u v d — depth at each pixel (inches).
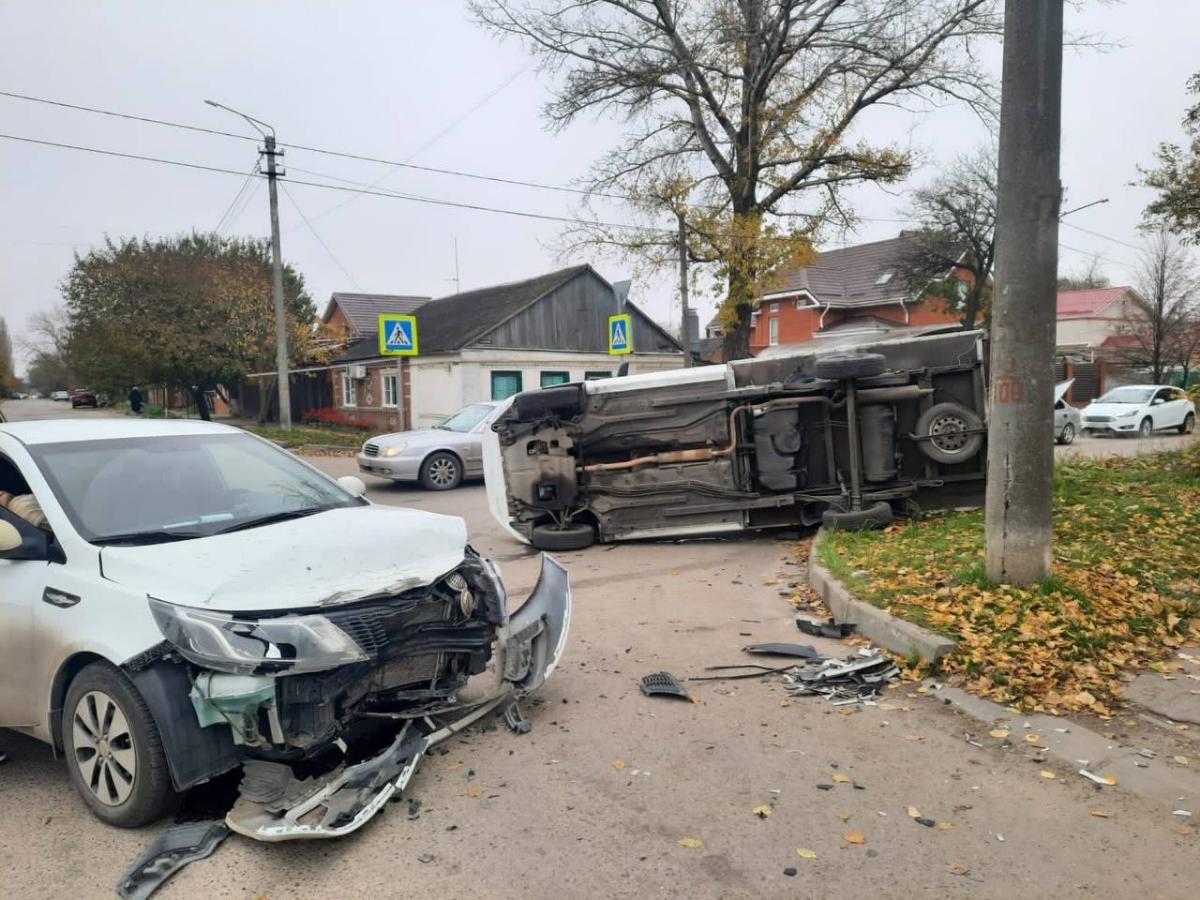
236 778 146.9
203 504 167.8
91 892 116.4
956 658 187.8
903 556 267.6
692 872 118.1
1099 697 171.8
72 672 141.8
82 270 1200.2
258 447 195.3
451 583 154.8
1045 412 211.9
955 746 156.1
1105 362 1577.3
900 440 349.4
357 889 115.3
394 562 148.5
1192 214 633.6
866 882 115.0
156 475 169.5
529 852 123.6
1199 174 620.1
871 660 197.3
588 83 866.8
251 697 122.0
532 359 1135.0
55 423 178.9
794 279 1630.2
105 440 173.2
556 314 1160.8
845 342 379.2
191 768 125.2
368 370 1264.8
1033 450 212.8
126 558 138.3
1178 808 131.6
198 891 115.3
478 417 614.2
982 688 176.9
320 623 127.9
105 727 134.3
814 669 196.2
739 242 830.5
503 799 139.3
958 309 1444.4
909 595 226.1
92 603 136.1
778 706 177.6
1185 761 146.0
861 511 334.3
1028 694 173.2
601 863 120.6
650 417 359.6
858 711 173.6
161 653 127.6
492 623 164.6
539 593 181.8
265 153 913.5
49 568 146.6
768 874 117.3
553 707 178.9
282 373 985.5
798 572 302.0
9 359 4116.6
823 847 123.6
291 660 123.4
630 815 133.6
